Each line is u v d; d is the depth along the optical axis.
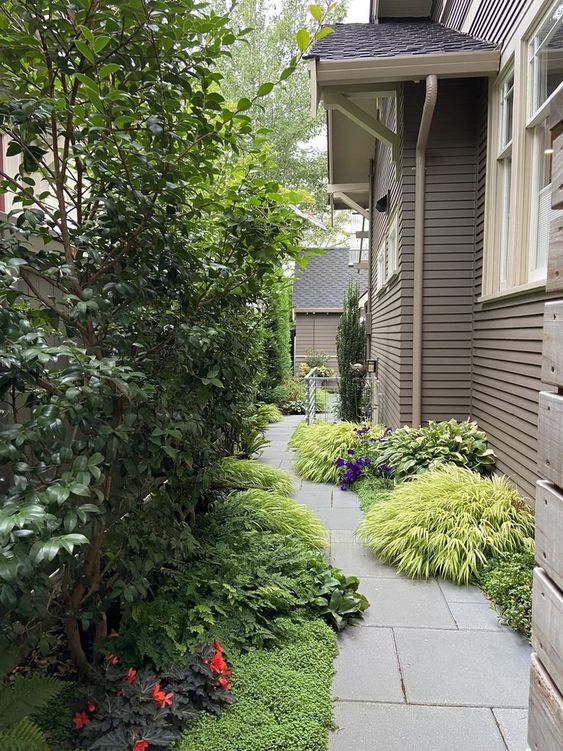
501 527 3.11
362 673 2.16
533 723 1.08
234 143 2.04
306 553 2.99
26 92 1.82
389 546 3.22
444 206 4.79
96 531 1.82
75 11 1.67
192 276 2.29
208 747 1.65
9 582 1.03
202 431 2.44
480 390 4.60
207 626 2.21
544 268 3.48
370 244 9.53
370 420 8.53
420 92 4.79
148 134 1.83
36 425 1.43
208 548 2.79
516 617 2.46
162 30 1.75
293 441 6.93
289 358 13.23
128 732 1.60
